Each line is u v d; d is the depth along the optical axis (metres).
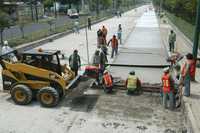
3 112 10.36
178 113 10.26
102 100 11.48
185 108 10.18
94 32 34.69
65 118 9.88
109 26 43.50
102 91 12.46
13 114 10.20
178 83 11.77
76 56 13.67
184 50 21.59
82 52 21.20
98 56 13.94
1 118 9.90
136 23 50.34
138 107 10.77
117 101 11.36
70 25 40.41
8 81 11.24
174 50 21.34
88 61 16.84
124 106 10.88
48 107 10.71
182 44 24.34
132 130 9.05
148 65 16.92
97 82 12.95
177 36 29.62
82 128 9.19
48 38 26.91
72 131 9.01
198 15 12.99
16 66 11.00
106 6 87.75
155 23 50.69
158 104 11.04
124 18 65.62
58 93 10.74
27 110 10.52
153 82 13.77
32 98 11.26
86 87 11.39
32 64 11.07
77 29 33.50
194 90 11.82
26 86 10.88
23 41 24.31
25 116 10.04
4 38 26.08
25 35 28.92
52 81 10.83
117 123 9.51
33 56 10.99
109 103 11.16
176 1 47.41
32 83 10.91
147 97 11.77
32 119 9.82
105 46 18.53
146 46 24.77
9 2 40.59
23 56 11.10
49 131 9.02
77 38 29.19
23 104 10.91
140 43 26.50
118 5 111.62
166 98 10.54
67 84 11.31
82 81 12.03
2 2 27.66
